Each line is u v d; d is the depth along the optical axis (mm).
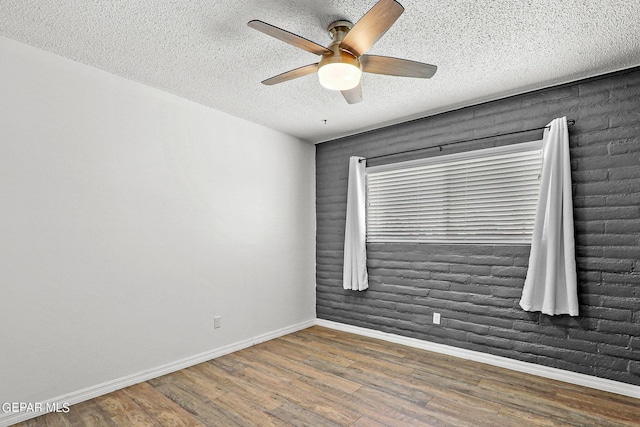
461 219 3168
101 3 1729
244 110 3273
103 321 2453
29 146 2145
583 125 2564
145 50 2199
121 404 2299
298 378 2701
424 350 3314
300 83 2682
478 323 3027
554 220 2559
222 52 2223
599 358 2469
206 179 3158
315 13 1815
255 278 3576
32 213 2148
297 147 4145
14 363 2062
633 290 2357
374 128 3801
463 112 3176
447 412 2188
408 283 3480
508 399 2342
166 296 2830
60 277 2256
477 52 2209
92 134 2428
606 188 2457
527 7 1751
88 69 2414
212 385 2584
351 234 3832
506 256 2904
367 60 1839
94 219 2426
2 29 1967
